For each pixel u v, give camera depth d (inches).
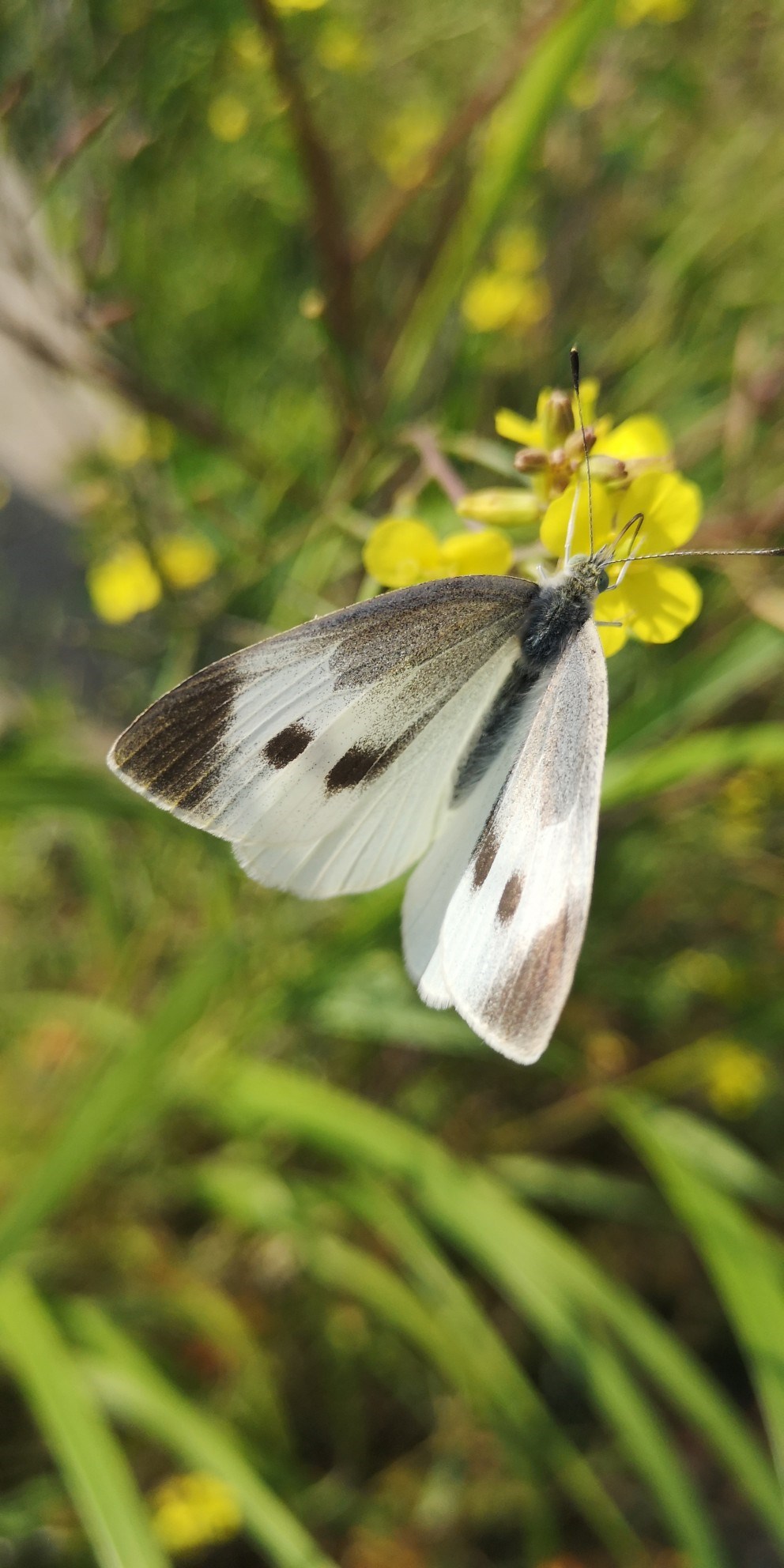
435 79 7.6
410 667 4.2
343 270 5.5
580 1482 5.7
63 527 8.8
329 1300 6.7
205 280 7.2
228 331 7.4
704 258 6.4
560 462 4.4
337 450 5.7
